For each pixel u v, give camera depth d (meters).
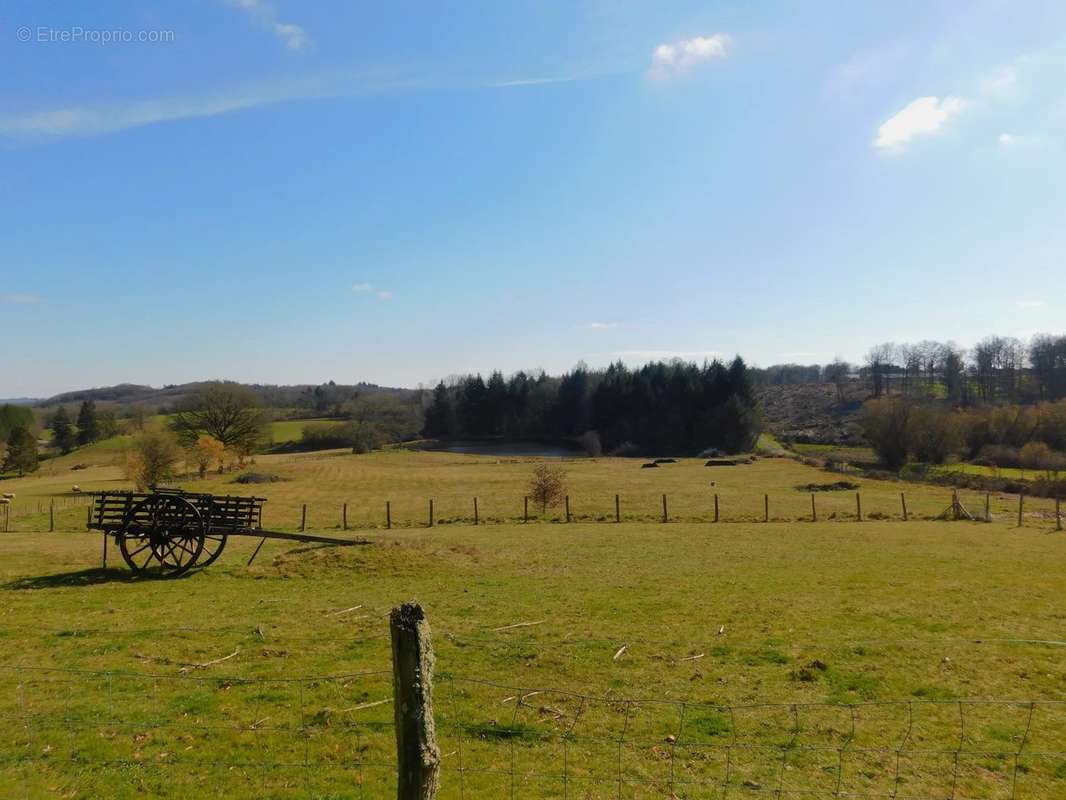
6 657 12.83
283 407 168.00
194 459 75.12
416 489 64.81
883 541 31.17
